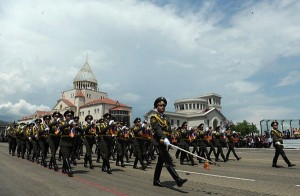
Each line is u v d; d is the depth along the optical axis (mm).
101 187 8062
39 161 15484
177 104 94125
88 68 99375
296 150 28391
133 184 8680
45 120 13633
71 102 89250
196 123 84312
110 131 11641
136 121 13484
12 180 9102
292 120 34438
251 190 7996
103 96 93875
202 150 16594
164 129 8125
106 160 11320
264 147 34656
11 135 20016
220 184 8906
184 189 8000
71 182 8859
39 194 7035
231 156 20547
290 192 7766
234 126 97562
